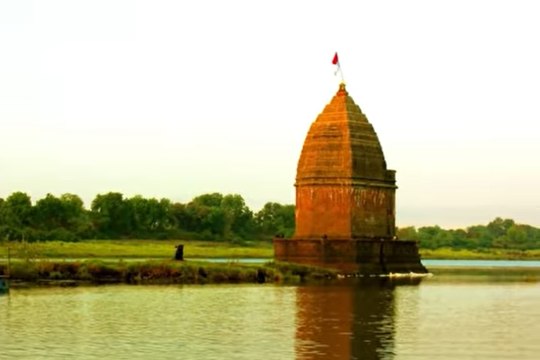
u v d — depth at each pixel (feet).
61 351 159.12
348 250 431.84
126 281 341.82
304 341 172.04
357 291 306.14
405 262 456.04
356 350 161.58
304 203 462.19
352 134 458.50
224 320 206.18
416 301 263.90
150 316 214.07
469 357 155.74
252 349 162.09
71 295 273.13
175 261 369.50
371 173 459.32
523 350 162.91
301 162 467.93
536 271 542.16
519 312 230.68
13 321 202.59
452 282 379.76
